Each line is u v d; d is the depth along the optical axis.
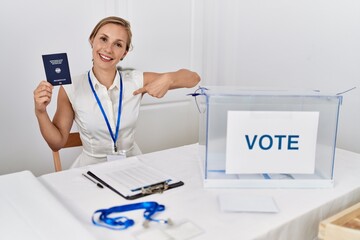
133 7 2.19
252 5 2.32
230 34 2.48
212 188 1.05
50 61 1.27
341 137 1.94
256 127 1.02
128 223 0.82
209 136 1.03
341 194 1.03
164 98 2.44
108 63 1.46
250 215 0.88
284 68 2.19
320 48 1.98
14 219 0.79
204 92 1.04
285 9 2.13
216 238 0.77
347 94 1.88
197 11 2.49
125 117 1.56
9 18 1.80
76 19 2.00
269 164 1.05
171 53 2.43
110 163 1.22
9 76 1.85
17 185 0.97
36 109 1.32
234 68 2.50
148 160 1.29
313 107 1.02
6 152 1.91
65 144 1.54
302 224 0.91
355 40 1.81
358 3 1.78
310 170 1.06
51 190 1.02
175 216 0.87
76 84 1.51
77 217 0.86
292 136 1.03
